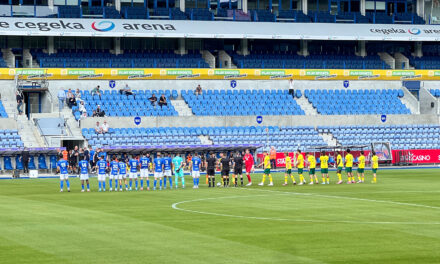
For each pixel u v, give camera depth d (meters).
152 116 72.81
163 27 80.62
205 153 66.44
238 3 89.00
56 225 26.62
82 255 20.62
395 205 33.91
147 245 22.22
